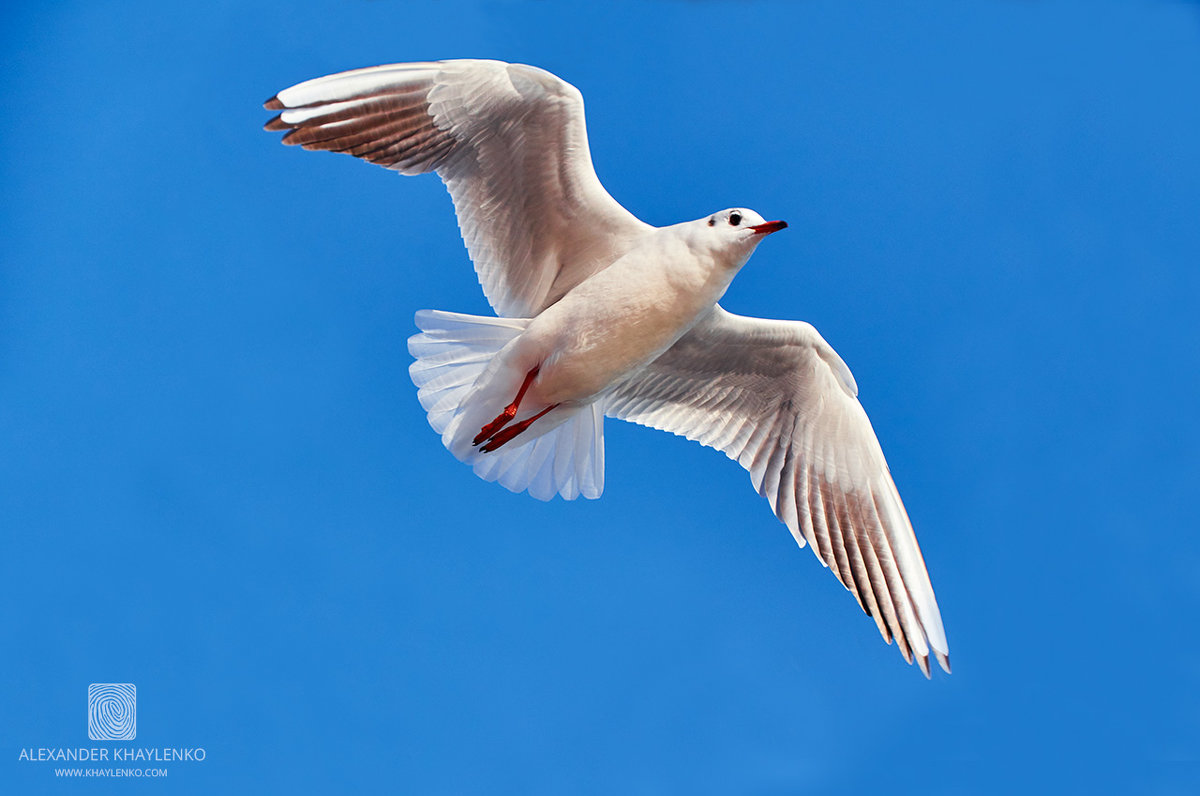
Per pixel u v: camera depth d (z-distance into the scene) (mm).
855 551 11680
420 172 10719
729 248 10055
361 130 10477
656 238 10266
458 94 10203
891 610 11531
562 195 10477
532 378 10352
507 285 10969
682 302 10172
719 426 12016
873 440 11500
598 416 11195
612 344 10211
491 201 10727
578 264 10781
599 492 11047
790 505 11828
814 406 11586
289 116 10312
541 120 10180
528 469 11000
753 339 11188
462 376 10516
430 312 10562
